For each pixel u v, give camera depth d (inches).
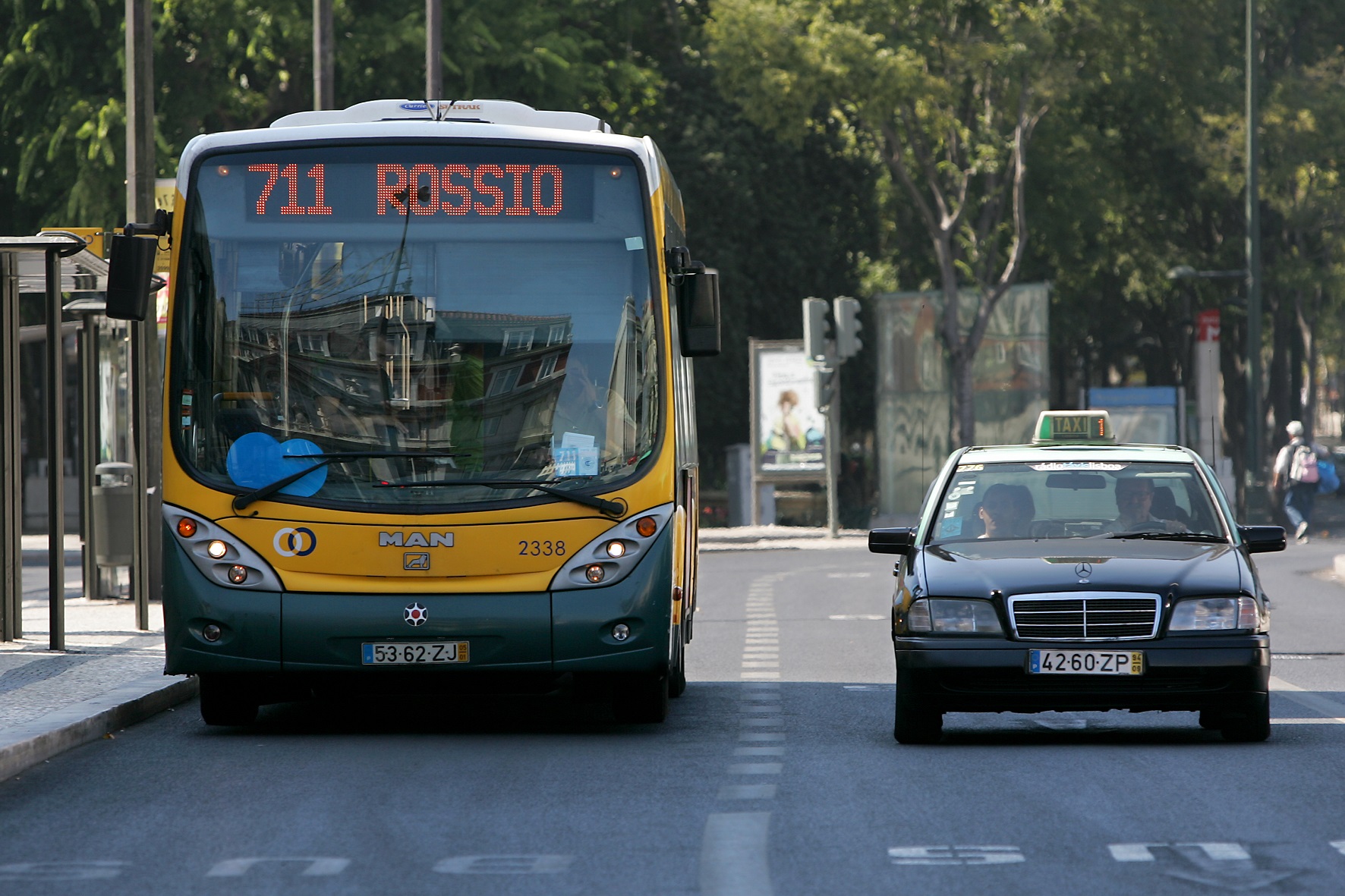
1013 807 1141.1
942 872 941.2
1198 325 5580.7
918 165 6565.0
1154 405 5620.1
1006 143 5856.3
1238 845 1011.3
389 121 1546.5
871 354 7116.1
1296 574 3671.3
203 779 1277.1
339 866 967.6
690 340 1534.2
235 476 1488.7
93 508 2802.7
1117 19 5664.4
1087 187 6771.7
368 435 1491.1
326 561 1476.4
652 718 1599.4
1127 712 1721.2
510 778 1279.5
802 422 5196.9
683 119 6412.4
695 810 1139.3
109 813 1136.2
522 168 1531.7
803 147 6648.6
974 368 5989.2
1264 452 7618.1
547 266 1523.1
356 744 1472.7
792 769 1315.2
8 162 5098.4
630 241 1531.7
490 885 919.0
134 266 1498.5
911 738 1459.2
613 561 1487.5
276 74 5123.0
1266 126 6884.8
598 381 1510.8
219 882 928.9
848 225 6943.9
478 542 1475.1
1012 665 1400.1
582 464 1497.3
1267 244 7436.0
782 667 2126.0
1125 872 940.6
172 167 4771.2
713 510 6195.9
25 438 5935.0
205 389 1503.4
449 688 1517.0
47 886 922.7
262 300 1513.3
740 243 6471.5
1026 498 1572.3
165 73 4923.7
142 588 2301.9
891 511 5969.5
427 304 1512.1
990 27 5689.0
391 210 1524.4
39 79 4891.7
